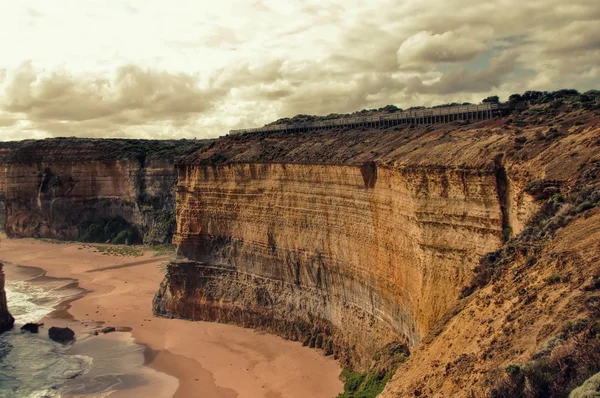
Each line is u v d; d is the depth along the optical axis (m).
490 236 31.22
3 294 66.62
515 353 16.94
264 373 49.06
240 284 62.66
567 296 17.59
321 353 50.91
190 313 66.06
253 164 60.88
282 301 57.62
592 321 15.67
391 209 41.91
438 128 46.31
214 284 64.94
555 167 27.19
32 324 65.38
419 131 47.66
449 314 25.20
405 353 37.78
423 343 24.56
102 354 56.62
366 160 46.25
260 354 53.31
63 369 52.72
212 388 47.38
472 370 18.03
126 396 46.62
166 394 46.78
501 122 41.19
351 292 48.50
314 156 54.81
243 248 62.38
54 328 62.66
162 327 64.06
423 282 35.06
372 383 37.59
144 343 59.34
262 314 59.19
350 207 48.09
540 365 15.34
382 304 43.41
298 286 56.03
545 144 30.77
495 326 19.55
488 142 35.28
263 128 77.69
